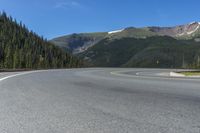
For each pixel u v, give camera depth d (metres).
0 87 18.88
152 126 7.83
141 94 15.39
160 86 20.66
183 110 10.32
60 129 7.56
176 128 7.60
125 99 13.28
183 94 15.43
